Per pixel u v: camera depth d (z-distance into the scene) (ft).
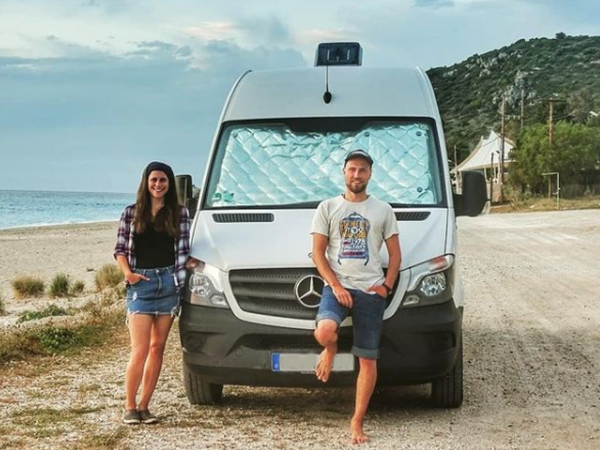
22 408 24.07
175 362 30.99
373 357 20.20
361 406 20.39
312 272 21.33
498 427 21.97
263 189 24.91
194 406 24.30
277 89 27.07
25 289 63.10
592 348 33.04
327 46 29.66
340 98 26.53
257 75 27.86
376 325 20.24
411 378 21.43
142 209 21.90
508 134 345.51
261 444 20.26
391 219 20.58
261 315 21.39
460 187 28.09
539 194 234.38
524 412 23.61
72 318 39.96
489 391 26.22
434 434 21.21
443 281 21.85
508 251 77.05
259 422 22.40
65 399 25.25
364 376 20.27
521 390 26.35
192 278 22.26
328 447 20.02
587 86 436.76
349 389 26.40
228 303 21.66
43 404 24.59
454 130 447.83
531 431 21.61
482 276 57.67
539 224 119.65
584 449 20.07
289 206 24.23
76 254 104.12
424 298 21.53
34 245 121.19
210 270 22.02
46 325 37.04
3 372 28.96
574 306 43.80
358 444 20.20
